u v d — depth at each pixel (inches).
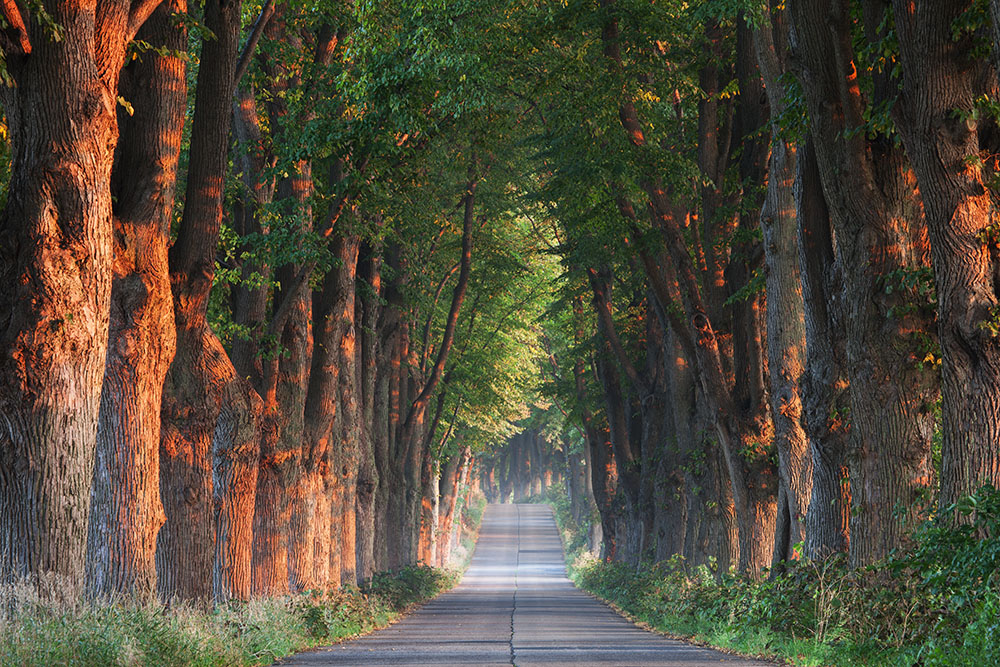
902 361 1223.5
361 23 1662.2
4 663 714.8
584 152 1950.1
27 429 909.8
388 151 1748.3
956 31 1004.6
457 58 1658.5
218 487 1563.7
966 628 877.8
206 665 971.9
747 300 1967.3
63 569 918.4
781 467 1736.0
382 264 2923.2
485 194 3250.5
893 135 1226.6
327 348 2094.0
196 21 1241.4
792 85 1370.6
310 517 2046.0
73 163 942.4
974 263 1044.5
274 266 1706.4
